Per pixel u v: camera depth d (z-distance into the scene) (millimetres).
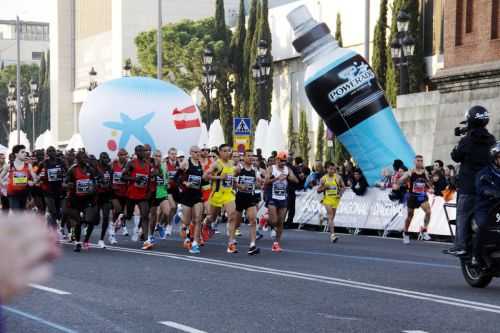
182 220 17875
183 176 17641
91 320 8734
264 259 16203
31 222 1365
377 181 28094
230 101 70875
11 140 81188
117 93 30484
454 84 31281
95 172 18109
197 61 74625
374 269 14273
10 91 91125
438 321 8711
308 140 62969
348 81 28188
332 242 21219
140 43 80688
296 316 9008
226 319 8781
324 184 21391
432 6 49625
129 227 27375
